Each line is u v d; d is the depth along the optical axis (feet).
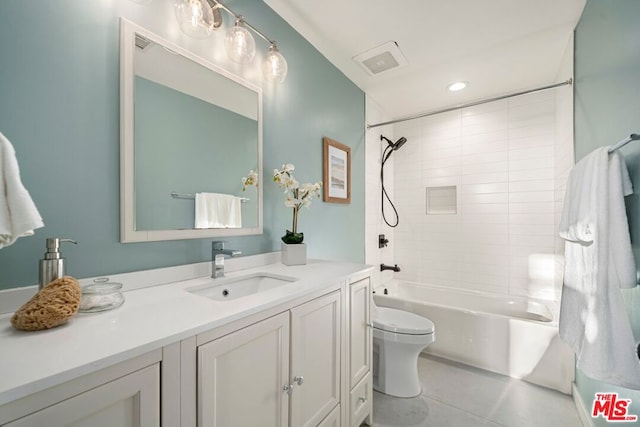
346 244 7.67
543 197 8.31
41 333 1.97
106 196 3.03
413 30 5.83
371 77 7.77
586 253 3.79
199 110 4.02
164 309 2.51
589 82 5.02
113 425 1.71
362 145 8.57
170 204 3.64
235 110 4.55
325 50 6.53
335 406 3.89
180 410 2.04
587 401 4.97
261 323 2.72
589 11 4.90
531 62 7.04
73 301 2.15
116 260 3.12
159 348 1.91
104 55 3.03
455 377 6.55
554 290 8.10
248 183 4.74
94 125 2.94
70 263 2.77
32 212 1.94
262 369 2.75
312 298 3.43
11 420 1.36
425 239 10.30
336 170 7.15
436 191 10.38
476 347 6.98
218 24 4.25
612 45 4.04
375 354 6.25
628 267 3.22
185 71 3.84
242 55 4.15
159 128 3.53
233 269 4.44
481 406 5.53
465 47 6.43
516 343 6.51
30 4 2.55
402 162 10.77
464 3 5.08
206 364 2.21
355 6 5.18
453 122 9.78
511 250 8.80
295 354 3.15
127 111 3.17
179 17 3.39
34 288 2.56
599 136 4.58
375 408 5.49
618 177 3.41
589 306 3.55
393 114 10.59
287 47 5.61
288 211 5.62
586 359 3.46
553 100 8.18
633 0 3.42
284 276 4.08
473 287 9.41
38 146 2.60
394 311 6.71
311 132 6.29
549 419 5.15
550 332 6.14
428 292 9.80
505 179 8.89
